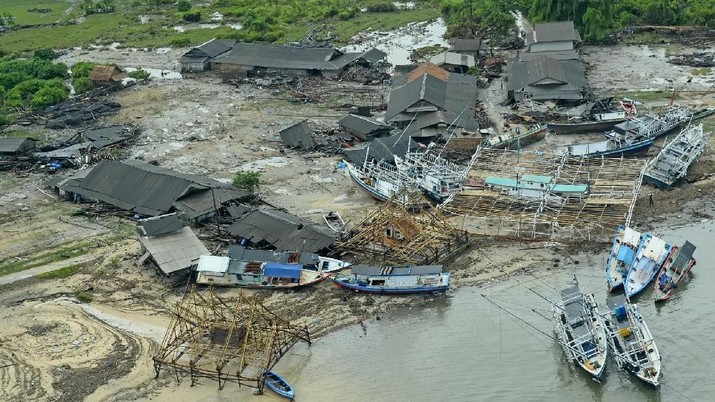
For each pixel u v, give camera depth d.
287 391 82.81
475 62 183.50
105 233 115.38
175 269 100.81
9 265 108.19
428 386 84.12
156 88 182.00
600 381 82.62
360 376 86.12
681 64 177.12
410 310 96.56
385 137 137.75
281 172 133.00
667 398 80.75
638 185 116.81
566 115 147.00
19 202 126.81
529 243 108.19
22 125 161.88
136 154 143.38
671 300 95.81
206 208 116.25
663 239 108.00
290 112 161.62
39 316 97.06
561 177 121.06
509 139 135.38
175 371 86.25
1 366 88.44
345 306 97.38
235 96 173.62
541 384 83.69
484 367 86.44
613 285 97.00
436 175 119.75
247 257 101.88
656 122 135.50
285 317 95.44
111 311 97.81
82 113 165.50
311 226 108.31
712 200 116.88
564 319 88.44
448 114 143.00
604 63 182.88
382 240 105.88
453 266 104.44
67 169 138.75
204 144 147.25
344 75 180.75
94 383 85.31
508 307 95.94
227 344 85.12
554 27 182.88
